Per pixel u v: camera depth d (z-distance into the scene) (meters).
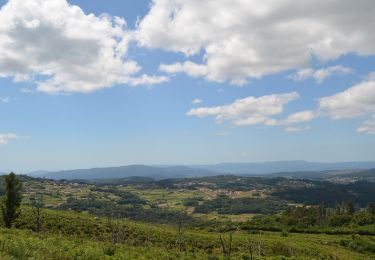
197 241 79.69
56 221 72.06
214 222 187.50
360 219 163.75
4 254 25.31
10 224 57.38
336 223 165.25
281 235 135.00
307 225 162.12
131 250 39.00
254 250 75.81
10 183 58.09
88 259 30.73
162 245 67.06
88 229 70.00
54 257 28.42
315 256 83.81
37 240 35.12
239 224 168.00
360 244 117.56
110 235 67.06
